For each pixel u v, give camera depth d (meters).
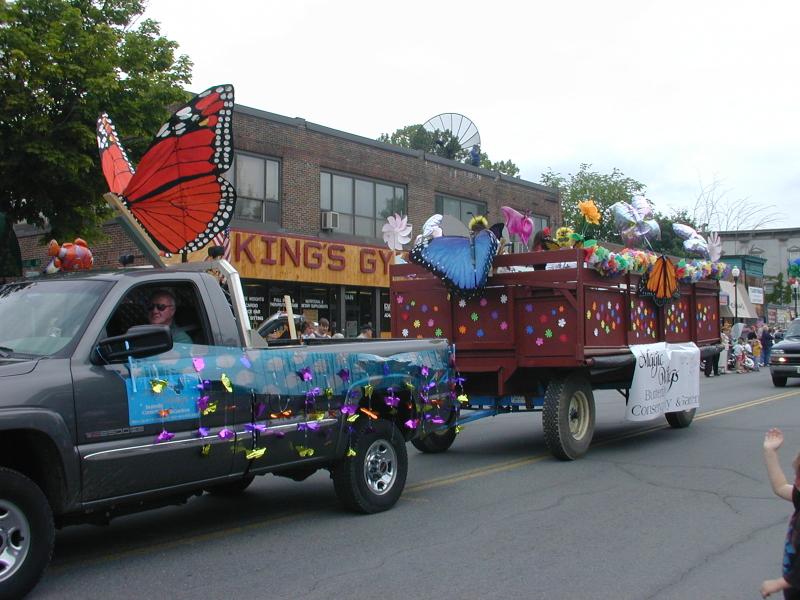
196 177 7.74
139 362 5.22
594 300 9.74
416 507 7.26
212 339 5.82
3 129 11.89
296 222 22.20
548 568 5.34
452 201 28.11
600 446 10.82
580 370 9.96
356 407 6.77
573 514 6.89
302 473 6.86
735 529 6.32
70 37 12.59
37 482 4.86
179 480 5.39
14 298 5.59
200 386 5.50
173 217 8.03
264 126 21.58
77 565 5.54
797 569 3.51
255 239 20.36
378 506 7.04
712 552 5.69
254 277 20.36
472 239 9.56
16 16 12.35
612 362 9.83
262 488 8.38
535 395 10.17
